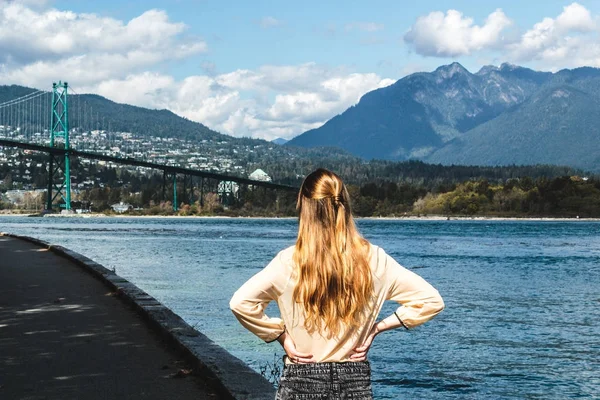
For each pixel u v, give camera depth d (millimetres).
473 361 11688
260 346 11336
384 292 2555
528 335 14344
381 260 2557
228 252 41500
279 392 2547
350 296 2459
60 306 9547
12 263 16453
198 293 18844
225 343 11617
